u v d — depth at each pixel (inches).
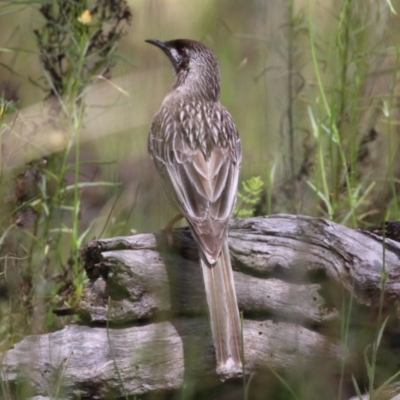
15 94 539.2
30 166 491.8
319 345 389.7
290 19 551.2
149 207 526.0
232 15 705.6
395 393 376.8
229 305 375.9
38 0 508.7
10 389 387.2
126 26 618.2
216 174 433.4
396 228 423.2
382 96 522.9
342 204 493.4
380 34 561.3
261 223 406.3
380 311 361.7
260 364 390.9
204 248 387.9
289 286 394.3
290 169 549.6
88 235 537.6
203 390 396.8
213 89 490.3
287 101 588.7
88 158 616.7
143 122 598.2
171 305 397.7
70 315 420.8
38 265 471.5
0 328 431.2
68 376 383.9
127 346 390.9
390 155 494.9
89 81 510.0
